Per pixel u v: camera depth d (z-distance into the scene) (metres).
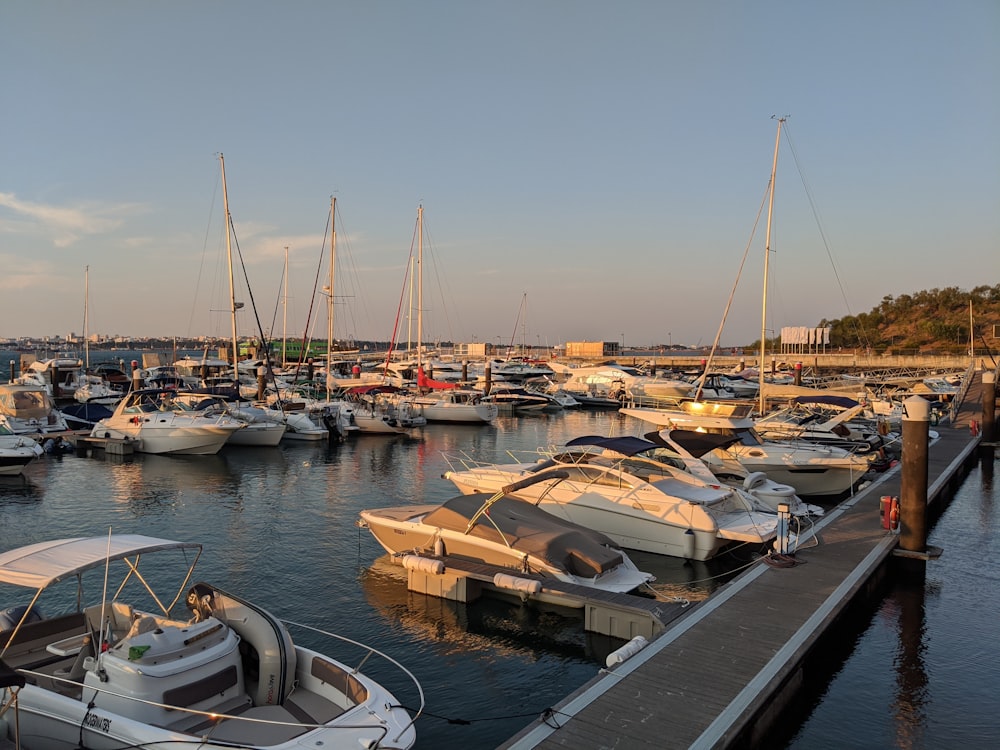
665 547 15.77
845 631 11.75
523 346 116.50
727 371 73.75
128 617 8.72
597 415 53.16
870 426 31.52
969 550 16.89
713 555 15.48
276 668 7.93
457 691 10.02
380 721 7.04
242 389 46.47
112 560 8.49
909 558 14.73
